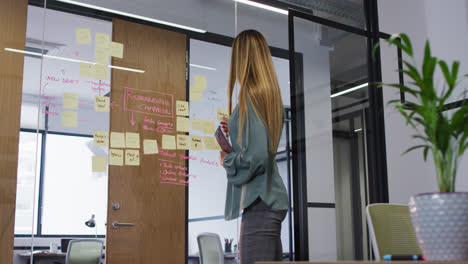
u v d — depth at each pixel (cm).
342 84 387
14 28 304
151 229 329
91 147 317
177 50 360
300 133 358
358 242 368
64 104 311
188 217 341
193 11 371
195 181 348
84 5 331
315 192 356
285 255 345
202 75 364
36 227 290
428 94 107
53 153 303
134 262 321
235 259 344
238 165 170
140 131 336
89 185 312
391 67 412
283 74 379
